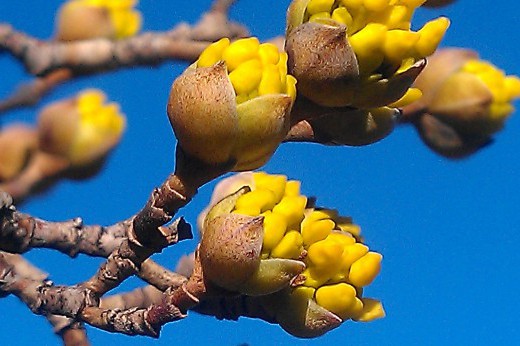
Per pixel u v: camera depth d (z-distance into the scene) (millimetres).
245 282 146
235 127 143
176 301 151
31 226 155
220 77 143
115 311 155
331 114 154
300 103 148
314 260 151
